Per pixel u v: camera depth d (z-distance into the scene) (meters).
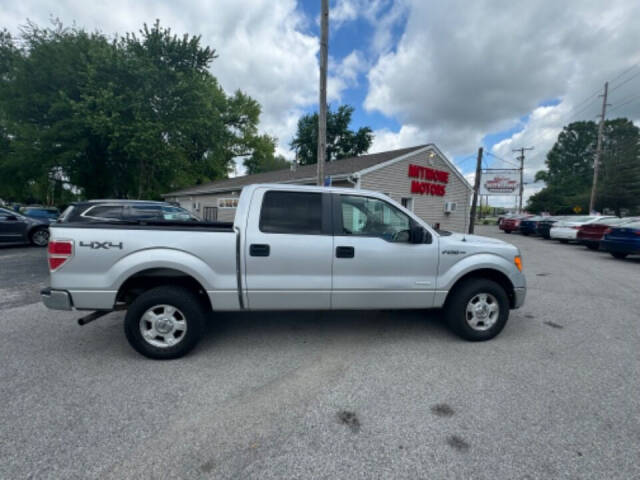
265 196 3.17
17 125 15.80
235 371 2.79
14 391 2.43
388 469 1.72
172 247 2.92
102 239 2.82
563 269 8.18
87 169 18.70
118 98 14.52
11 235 9.83
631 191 30.42
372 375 2.74
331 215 3.24
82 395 2.39
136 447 1.86
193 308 2.96
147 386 2.53
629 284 6.43
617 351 3.25
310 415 2.18
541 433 2.01
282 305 3.13
